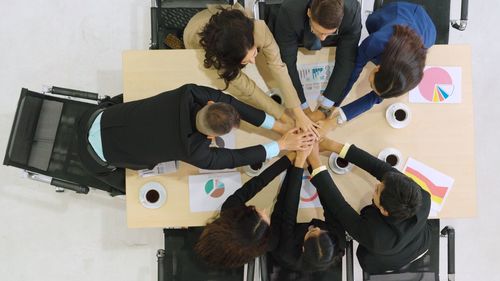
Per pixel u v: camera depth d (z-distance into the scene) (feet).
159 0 6.91
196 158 5.29
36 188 8.65
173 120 5.13
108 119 5.75
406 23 5.95
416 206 5.24
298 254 5.89
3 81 8.65
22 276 8.63
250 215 5.46
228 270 6.91
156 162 5.60
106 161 5.94
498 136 8.84
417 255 6.15
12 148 6.74
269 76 6.40
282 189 6.27
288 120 6.33
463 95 6.46
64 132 6.94
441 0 7.02
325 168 6.16
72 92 7.00
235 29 5.13
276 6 6.88
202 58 6.31
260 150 5.96
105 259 8.69
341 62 6.12
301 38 6.02
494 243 8.84
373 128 6.48
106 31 8.74
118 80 8.73
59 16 8.70
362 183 6.47
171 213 6.39
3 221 8.63
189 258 6.91
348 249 6.90
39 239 8.66
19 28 8.67
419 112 6.46
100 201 8.67
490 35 8.84
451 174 6.48
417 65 5.36
